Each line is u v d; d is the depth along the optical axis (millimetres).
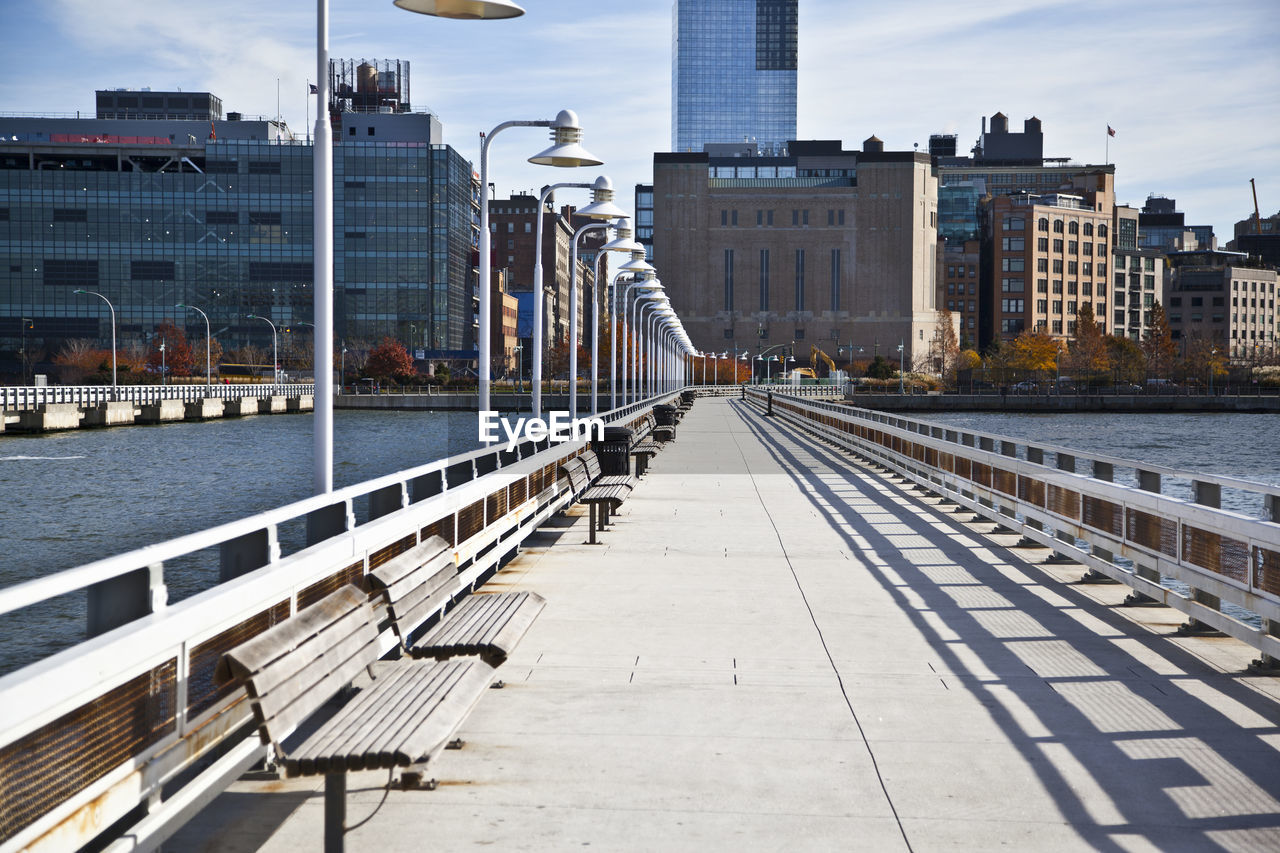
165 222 147375
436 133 156500
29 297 146750
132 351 143250
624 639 9805
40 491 47281
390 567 6848
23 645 18750
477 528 12164
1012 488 16016
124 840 4855
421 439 83562
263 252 148000
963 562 14039
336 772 4832
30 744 4184
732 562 14102
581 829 5609
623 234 30297
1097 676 8500
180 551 5531
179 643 5297
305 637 5293
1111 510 11812
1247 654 9172
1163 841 5449
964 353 191375
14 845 4078
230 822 5719
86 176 146125
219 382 137000
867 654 9234
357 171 146125
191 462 61438
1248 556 8641
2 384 144750
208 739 5582
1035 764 6543
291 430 90125
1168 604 10383
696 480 25984
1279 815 5773
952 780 6289
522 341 199750
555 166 18406
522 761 6613
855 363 198875
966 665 8859
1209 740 6977
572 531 17156
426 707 5574
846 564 13930
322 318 8898
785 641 9719
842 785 6215
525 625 7801
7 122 164875
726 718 7465
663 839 5480
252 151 147125
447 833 5559
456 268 157500
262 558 6898
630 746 6883
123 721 4848
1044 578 12867
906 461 25234
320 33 9039
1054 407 144875
